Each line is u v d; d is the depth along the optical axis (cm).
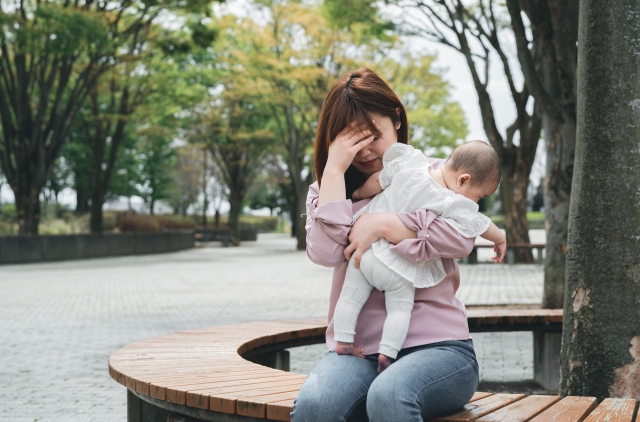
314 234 233
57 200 5269
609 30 296
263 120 3656
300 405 212
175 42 2291
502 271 1839
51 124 2445
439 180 235
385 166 240
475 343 804
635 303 288
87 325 911
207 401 258
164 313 1027
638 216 290
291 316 979
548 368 557
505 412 228
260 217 7962
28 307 1112
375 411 203
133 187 5494
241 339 427
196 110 3556
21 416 470
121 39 2181
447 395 215
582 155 304
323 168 252
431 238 221
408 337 226
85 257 2680
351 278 228
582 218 301
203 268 2106
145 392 290
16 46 2300
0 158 2477
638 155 292
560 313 541
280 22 2659
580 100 308
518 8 909
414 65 2762
